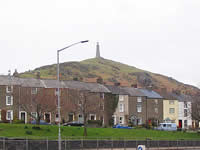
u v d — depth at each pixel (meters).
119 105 91.75
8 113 74.62
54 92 79.19
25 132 54.28
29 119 75.38
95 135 60.34
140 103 96.88
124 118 92.12
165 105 104.62
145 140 55.97
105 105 87.31
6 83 75.44
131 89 99.31
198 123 108.19
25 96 72.75
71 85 83.12
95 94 84.88
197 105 85.00
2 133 51.84
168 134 72.75
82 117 81.19
